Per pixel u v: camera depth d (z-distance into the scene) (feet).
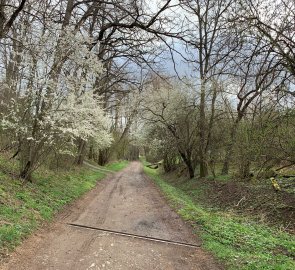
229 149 59.72
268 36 34.58
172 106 79.10
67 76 39.81
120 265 20.30
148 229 30.19
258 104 52.85
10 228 22.30
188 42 43.21
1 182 33.14
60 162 60.90
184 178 84.48
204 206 48.19
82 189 51.19
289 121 38.96
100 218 33.37
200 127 71.72
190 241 26.96
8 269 17.40
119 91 83.20
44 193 37.19
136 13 41.81
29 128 38.09
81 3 45.19
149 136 106.42
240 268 20.11
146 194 56.29
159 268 20.39
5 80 40.81
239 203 43.47
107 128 95.45
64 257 20.61
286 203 36.91
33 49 35.73
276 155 41.52
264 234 29.50
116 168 138.92
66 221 30.09
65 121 39.52
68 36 39.11
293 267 20.36
